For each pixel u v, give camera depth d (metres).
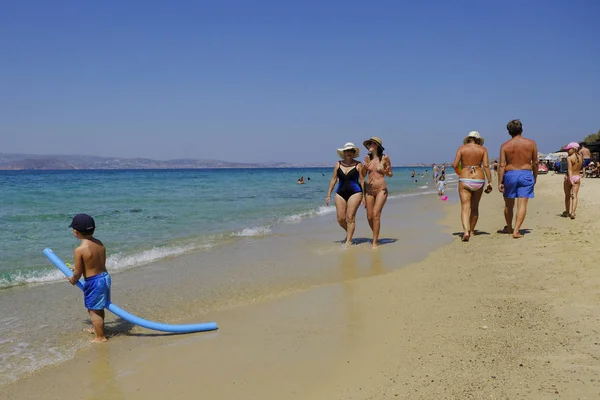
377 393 3.40
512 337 4.16
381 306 5.48
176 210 18.09
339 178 9.97
